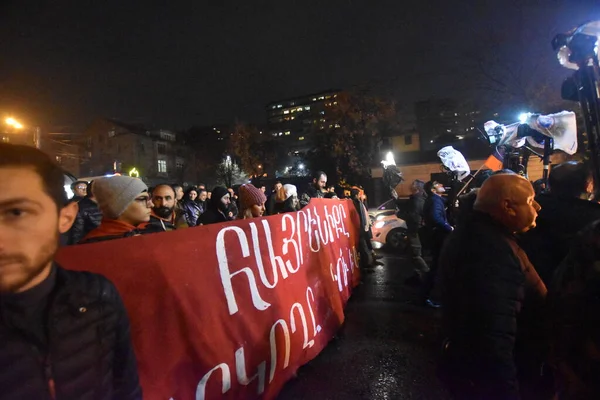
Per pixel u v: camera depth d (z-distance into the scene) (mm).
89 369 1038
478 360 1646
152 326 1805
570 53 1789
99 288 1110
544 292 1794
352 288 5980
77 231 4371
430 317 4898
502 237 1723
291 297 3215
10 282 884
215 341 2166
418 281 6395
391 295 5883
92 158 47781
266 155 50906
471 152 27109
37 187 909
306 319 3453
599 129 1684
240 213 4398
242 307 2479
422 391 3170
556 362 1515
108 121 48062
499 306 1612
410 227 6332
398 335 4348
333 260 4848
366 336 4336
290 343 3057
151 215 3443
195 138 59844
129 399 1213
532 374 1811
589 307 1354
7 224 874
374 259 8016
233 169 51844
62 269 1072
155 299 1845
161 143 52125
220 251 2375
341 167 33219
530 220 1733
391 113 31875
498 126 5488
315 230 4359
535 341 1779
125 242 1760
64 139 35281
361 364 3646
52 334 962
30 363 916
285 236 3363
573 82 1991
